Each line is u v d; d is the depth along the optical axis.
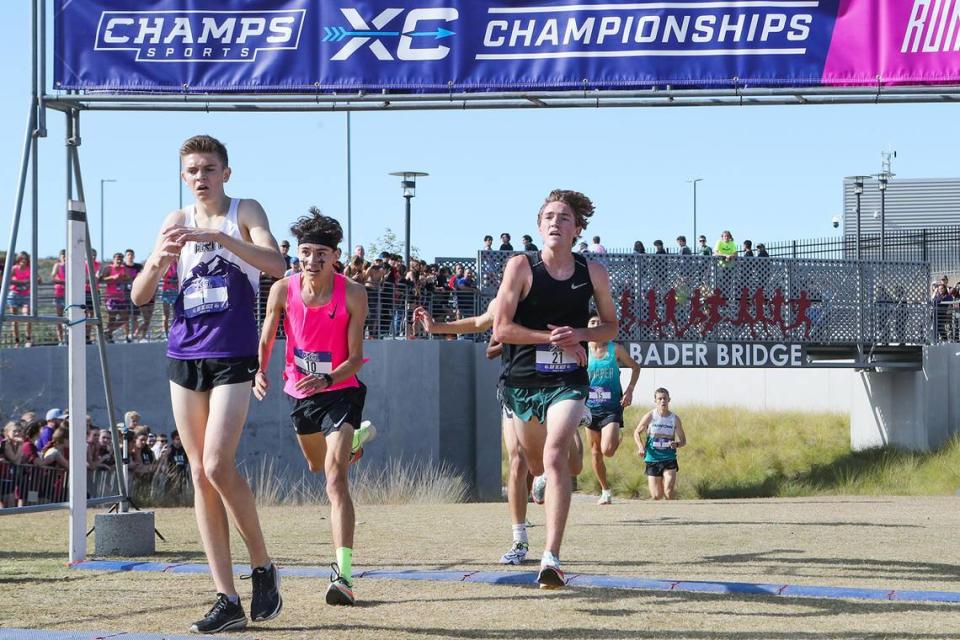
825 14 21.75
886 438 68.50
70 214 16.36
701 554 16.95
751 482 63.81
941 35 21.52
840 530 20.64
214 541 11.24
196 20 21.70
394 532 20.73
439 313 55.19
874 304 64.88
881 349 66.75
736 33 21.73
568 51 21.86
